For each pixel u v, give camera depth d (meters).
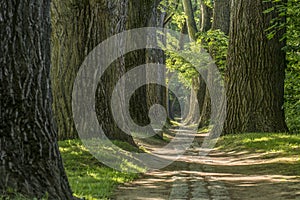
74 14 15.54
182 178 11.18
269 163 13.25
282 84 19.91
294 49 18.77
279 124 19.58
